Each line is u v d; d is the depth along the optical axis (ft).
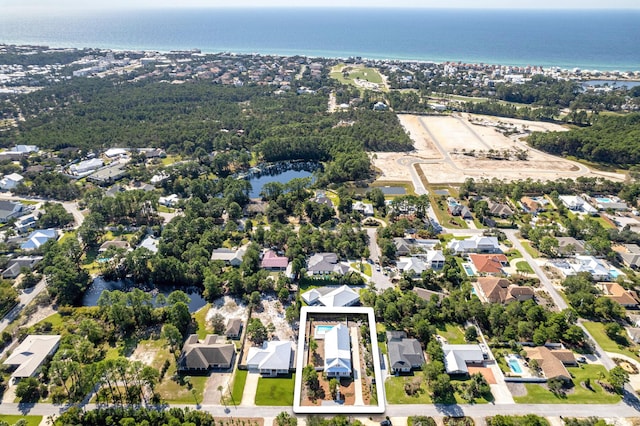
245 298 483.51
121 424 319.27
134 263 522.47
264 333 417.90
